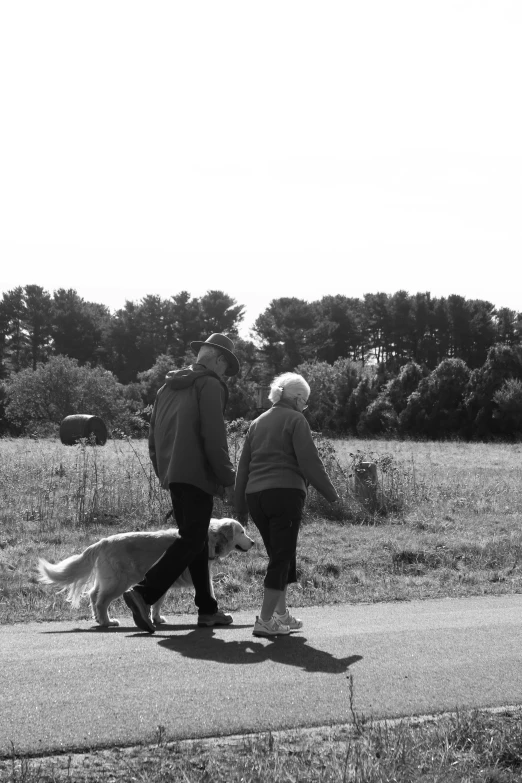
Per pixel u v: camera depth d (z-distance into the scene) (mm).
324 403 71250
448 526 14609
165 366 89875
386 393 66625
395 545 12516
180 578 7578
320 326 100000
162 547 7590
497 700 5027
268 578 6648
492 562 11742
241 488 6980
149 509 14828
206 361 7246
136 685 5082
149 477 15898
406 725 4523
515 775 4047
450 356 97312
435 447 44500
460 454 37875
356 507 15523
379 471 18234
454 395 63188
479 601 8852
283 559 6652
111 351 110188
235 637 6656
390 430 63844
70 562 7648
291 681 5254
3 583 9570
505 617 7684
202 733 4359
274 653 5996
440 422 62344
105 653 5914
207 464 7008
